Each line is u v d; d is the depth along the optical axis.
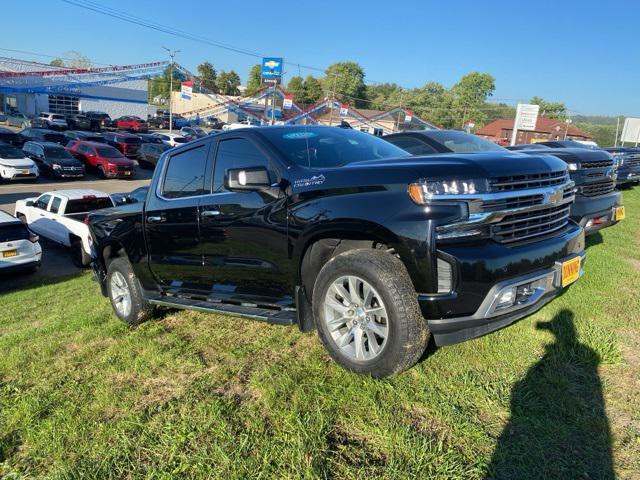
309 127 4.33
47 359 4.10
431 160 3.27
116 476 2.52
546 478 2.33
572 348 3.58
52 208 15.01
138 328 4.74
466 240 2.99
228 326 4.53
